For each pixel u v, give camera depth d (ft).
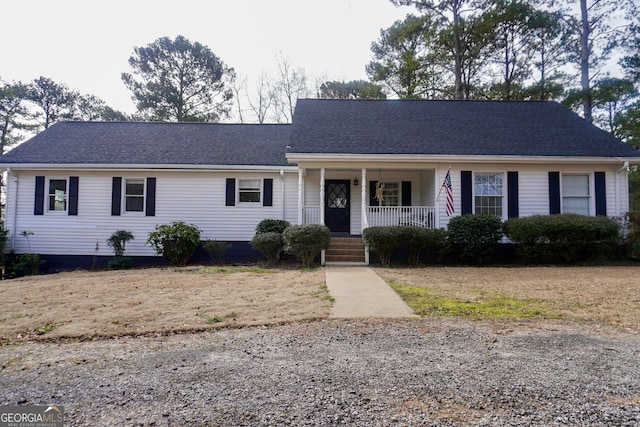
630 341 13.10
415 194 46.44
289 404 8.54
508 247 38.45
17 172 41.52
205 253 42.57
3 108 86.74
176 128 51.83
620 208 38.09
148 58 92.07
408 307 18.19
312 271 31.17
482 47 69.62
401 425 7.59
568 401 8.63
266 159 43.70
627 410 8.21
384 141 39.91
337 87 93.97
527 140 40.09
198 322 15.96
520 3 63.36
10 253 40.83
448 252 36.94
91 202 42.06
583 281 25.29
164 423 7.77
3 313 17.63
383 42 82.53
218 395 9.05
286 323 15.74
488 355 11.69
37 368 11.05
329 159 37.58
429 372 10.35
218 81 98.73
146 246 42.34
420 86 78.84
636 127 63.62
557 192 38.81
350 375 10.18
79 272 36.63
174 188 42.73
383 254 35.19
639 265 34.09
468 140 40.14
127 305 19.13
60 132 48.42
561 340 13.19
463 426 7.54
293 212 43.75
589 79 63.26
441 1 71.05
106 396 9.11
